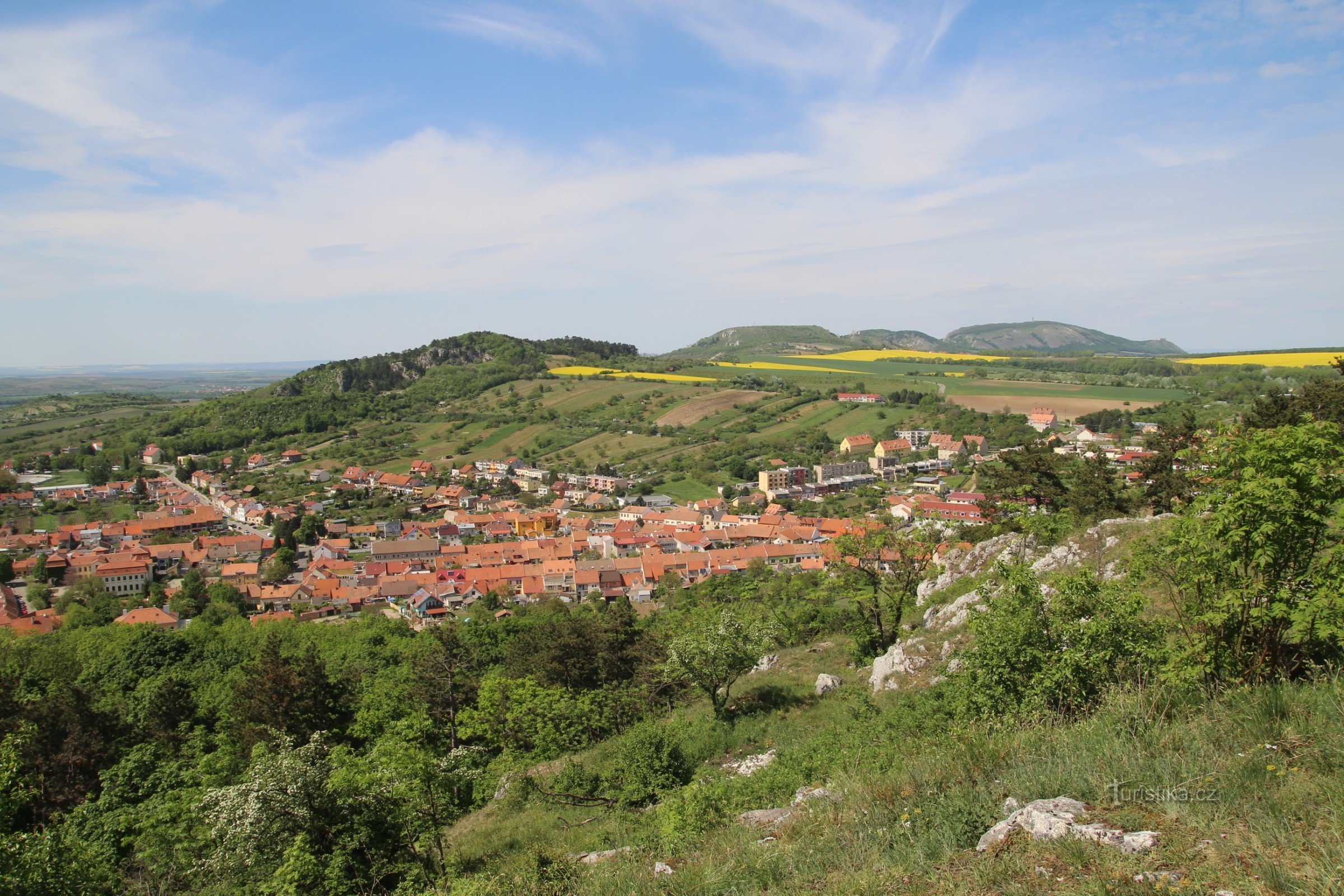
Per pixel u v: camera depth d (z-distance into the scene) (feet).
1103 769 26.23
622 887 33.50
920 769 33.06
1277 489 32.94
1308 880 17.62
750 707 86.58
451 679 130.31
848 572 99.40
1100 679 40.40
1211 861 19.47
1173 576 41.29
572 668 144.25
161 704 141.79
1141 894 18.22
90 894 57.00
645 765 69.36
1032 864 21.50
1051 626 44.42
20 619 261.03
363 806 58.29
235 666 182.39
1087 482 135.33
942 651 78.33
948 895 21.40
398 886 57.11
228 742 123.95
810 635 130.72
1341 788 21.03
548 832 64.95
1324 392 102.47
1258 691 30.14
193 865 73.36
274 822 56.24
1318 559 33.99
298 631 222.48
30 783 90.43
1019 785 27.58
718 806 50.26
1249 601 34.65
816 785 48.06
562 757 91.56
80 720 126.11
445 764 63.36
